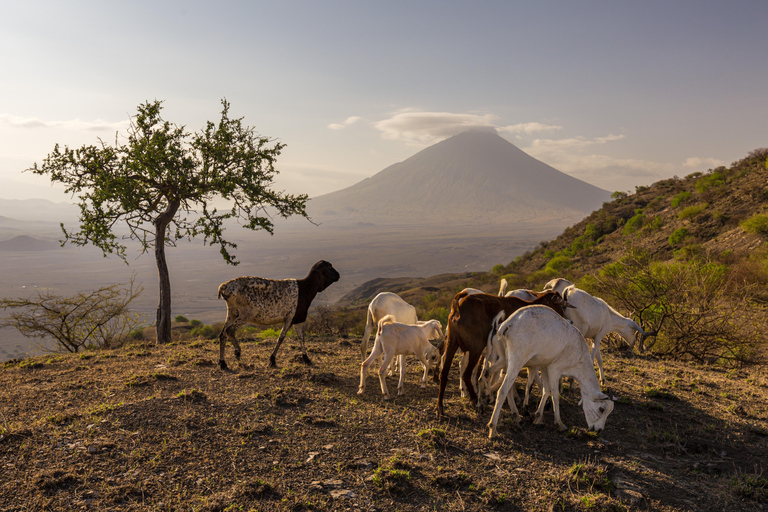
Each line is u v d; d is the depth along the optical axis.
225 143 17.27
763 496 5.05
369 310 10.77
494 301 7.67
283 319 10.04
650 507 4.83
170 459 5.15
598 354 9.50
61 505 4.17
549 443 6.41
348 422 6.68
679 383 9.76
